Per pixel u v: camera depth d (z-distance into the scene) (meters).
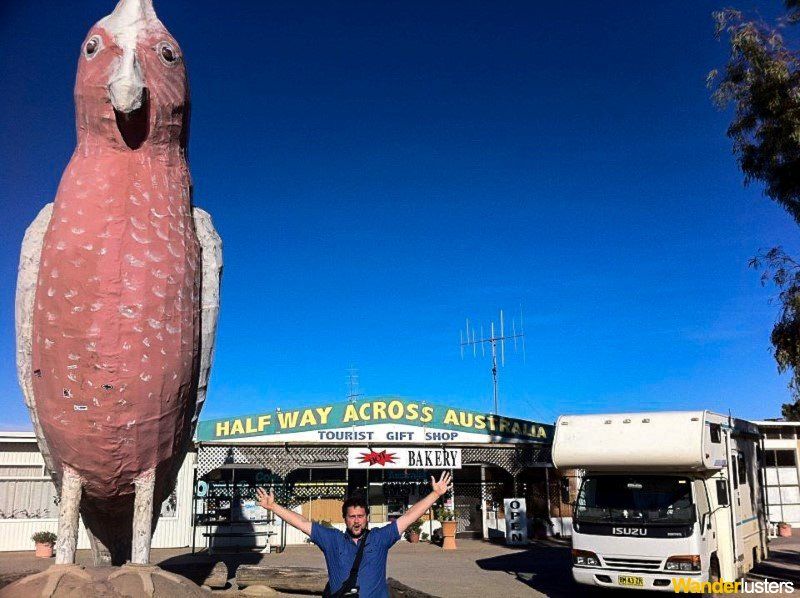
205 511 19.55
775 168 12.27
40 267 5.37
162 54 5.70
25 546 18.97
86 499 5.78
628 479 10.50
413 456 19.81
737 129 12.61
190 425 5.97
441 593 11.81
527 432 22.53
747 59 12.04
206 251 6.15
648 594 11.59
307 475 21.55
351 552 4.30
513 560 16.50
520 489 23.03
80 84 5.60
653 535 9.90
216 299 6.13
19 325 5.61
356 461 19.42
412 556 17.48
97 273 5.22
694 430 9.93
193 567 9.73
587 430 10.68
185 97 5.91
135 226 5.42
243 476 21.25
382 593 4.21
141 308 5.32
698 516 9.88
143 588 4.95
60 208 5.40
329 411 20.83
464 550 18.92
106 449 5.32
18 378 5.66
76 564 5.14
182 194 5.83
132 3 5.77
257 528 20.05
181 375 5.57
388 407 21.30
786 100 11.70
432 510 21.98
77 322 5.18
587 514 10.58
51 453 5.59
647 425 10.27
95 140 5.59
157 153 5.74
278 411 20.42
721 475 11.16
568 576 13.80
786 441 26.16
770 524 22.11
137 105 5.24
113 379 5.21
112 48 5.53
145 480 5.60
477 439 21.89
